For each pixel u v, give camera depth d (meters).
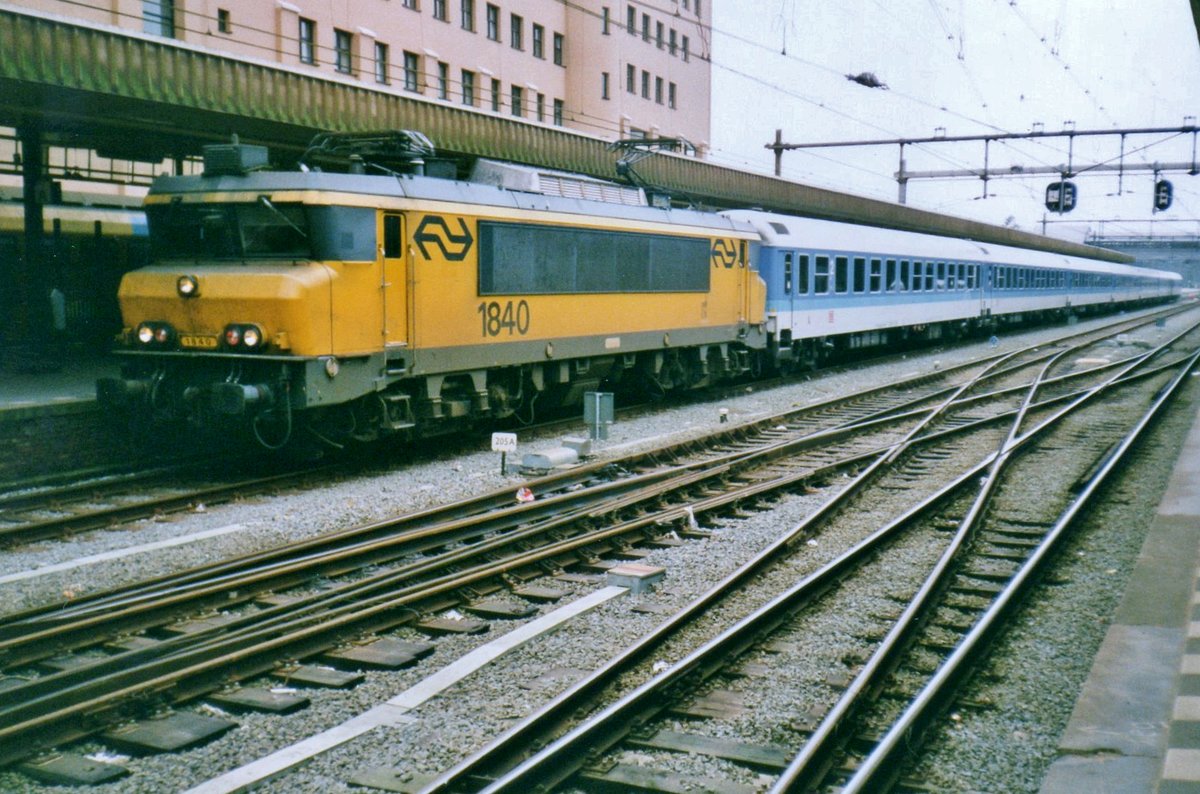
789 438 15.98
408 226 12.77
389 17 34.06
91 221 21.55
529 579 8.41
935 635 7.09
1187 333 42.69
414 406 13.52
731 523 10.45
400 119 17.38
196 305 11.93
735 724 5.62
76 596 7.86
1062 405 20.02
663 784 4.89
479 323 13.98
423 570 8.27
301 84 15.73
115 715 5.59
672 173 24.73
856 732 5.45
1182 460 12.97
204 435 14.04
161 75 13.94
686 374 19.86
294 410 11.97
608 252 16.58
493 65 40.19
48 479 11.87
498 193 14.40
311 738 5.44
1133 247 102.44
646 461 13.52
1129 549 9.20
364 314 12.23
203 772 5.12
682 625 7.11
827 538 9.83
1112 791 4.62
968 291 36.38
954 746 5.35
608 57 46.09
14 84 12.79
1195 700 5.54
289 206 11.81
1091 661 6.54
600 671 5.98
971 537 9.61
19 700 5.71
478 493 11.70
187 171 28.50
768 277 22.89
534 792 4.76
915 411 18.17
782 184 30.20
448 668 6.43
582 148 22.08
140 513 10.40
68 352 20.08
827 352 26.98
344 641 6.80
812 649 6.80
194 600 7.46
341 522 10.23
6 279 19.81
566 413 19.09
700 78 56.00
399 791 4.87
